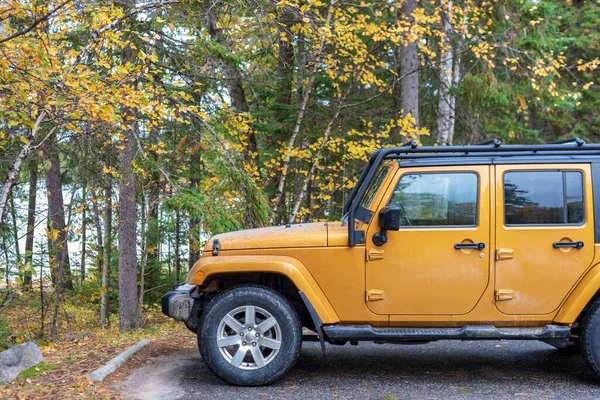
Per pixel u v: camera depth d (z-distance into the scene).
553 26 14.62
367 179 5.01
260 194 9.65
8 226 10.85
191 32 9.12
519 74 13.81
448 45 12.21
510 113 16.22
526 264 4.89
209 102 9.61
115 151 9.73
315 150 11.70
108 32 6.75
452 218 4.96
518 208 4.95
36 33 6.16
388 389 4.88
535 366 5.65
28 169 11.05
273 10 8.87
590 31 17.69
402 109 12.03
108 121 6.26
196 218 9.37
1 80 5.49
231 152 9.27
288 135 12.92
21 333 11.02
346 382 5.09
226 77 10.12
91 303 15.77
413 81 12.14
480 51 11.52
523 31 13.53
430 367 5.61
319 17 9.93
